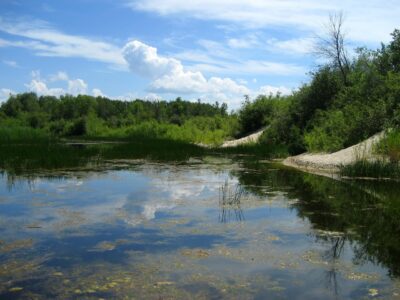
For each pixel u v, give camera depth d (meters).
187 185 13.68
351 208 10.14
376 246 7.18
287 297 5.18
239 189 12.88
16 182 14.08
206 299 5.11
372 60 29.30
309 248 7.07
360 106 23.72
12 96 101.81
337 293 5.29
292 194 12.03
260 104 40.38
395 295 5.22
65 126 73.81
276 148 27.02
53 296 5.16
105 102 99.00
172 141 37.84
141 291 5.33
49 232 8.02
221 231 8.11
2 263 6.31
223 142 39.66
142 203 10.73
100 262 6.37
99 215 9.38
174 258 6.56
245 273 5.95
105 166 19.27
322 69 30.78
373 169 15.52
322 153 22.06
